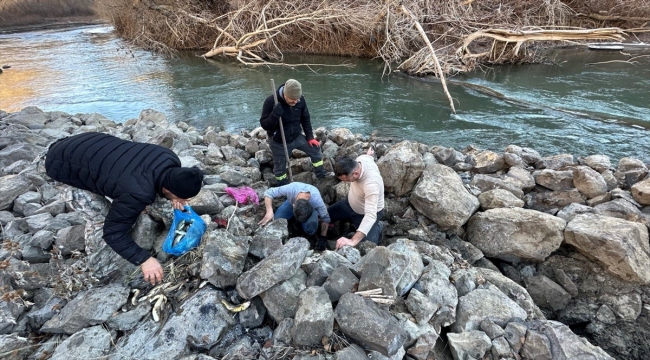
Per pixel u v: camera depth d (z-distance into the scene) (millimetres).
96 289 2434
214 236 2615
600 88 8086
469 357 2295
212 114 7277
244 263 2611
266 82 9445
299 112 4047
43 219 3004
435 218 3664
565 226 3316
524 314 2594
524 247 3377
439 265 2791
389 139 5844
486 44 10977
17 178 3525
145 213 2770
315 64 11203
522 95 7855
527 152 4812
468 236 3676
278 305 2334
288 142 4164
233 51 11977
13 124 5254
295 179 4543
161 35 13820
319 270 2504
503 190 3852
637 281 3039
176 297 2420
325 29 11633
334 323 2213
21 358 2139
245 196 3689
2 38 16141
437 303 2506
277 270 2367
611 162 5039
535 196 4086
